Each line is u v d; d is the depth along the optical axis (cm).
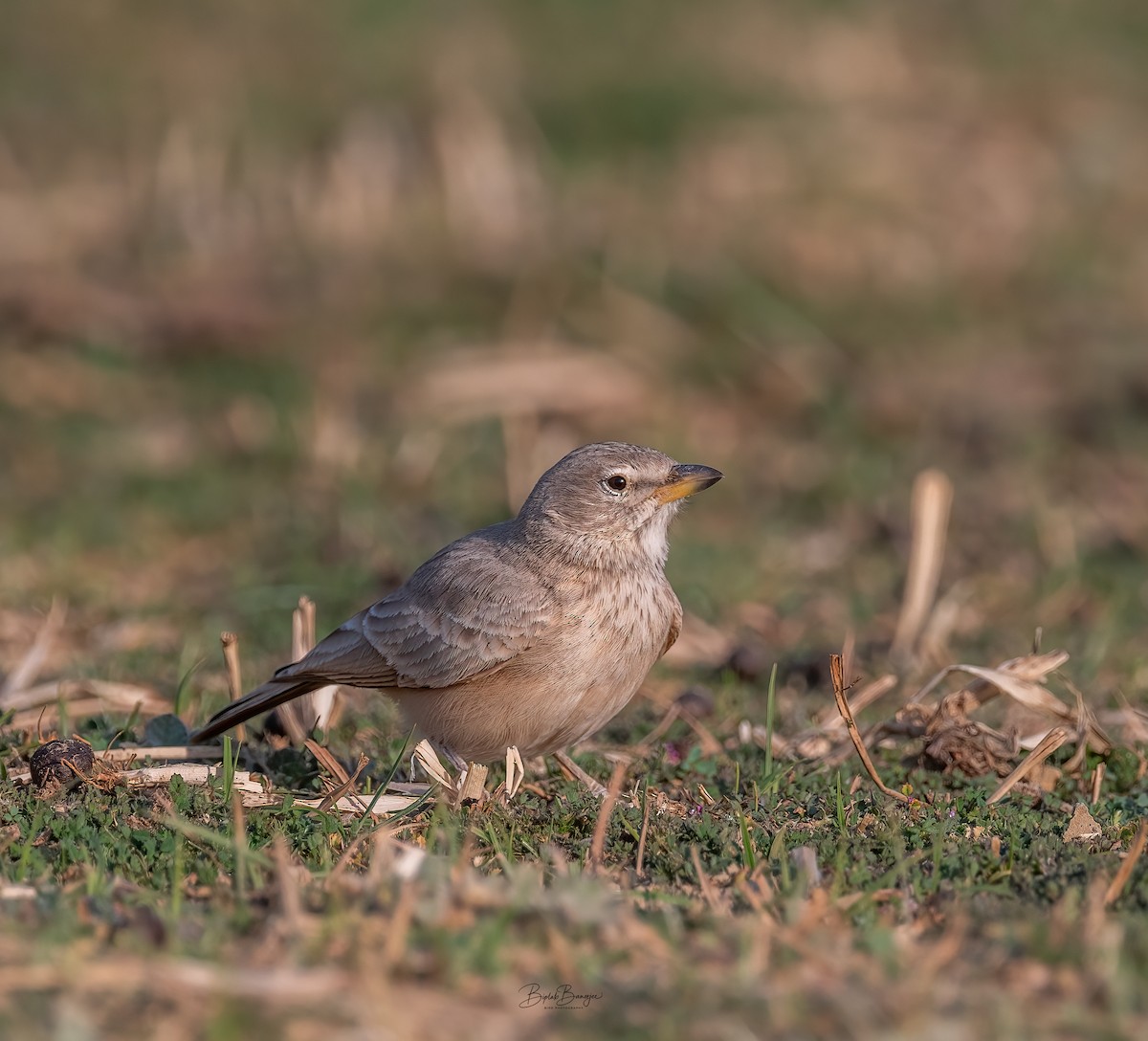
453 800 1251
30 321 2919
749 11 4319
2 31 4116
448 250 3197
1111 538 2227
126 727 1422
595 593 1306
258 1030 823
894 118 3794
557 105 3756
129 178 3466
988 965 912
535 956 910
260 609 1950
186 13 4316
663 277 3075
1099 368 2858
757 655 1708
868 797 1278
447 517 2302
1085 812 1195
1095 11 4491
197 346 2894
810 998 861
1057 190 3559
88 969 866
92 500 2336
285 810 1188
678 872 1093
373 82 3850
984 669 1430
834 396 2755
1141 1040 827
